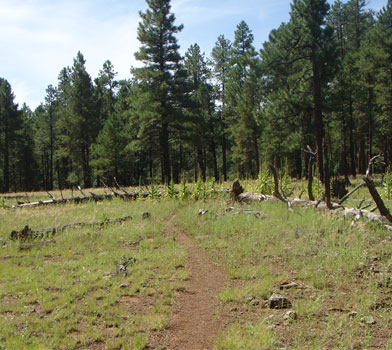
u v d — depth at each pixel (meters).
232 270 6.88
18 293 6.01
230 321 5.02
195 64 48.66
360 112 35.72
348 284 5.95
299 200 12.07
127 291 6.06
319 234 8.51
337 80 30.31
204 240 9.25
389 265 6.49
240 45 42.97
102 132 39.03
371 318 4.84
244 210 12.12
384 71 31.80
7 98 52.19
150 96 30.94
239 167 50.12
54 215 13.19
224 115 46.28
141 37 32.03
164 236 10.09
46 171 70.25
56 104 59.62
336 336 4.45
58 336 4.60
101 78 57.66
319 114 24.31
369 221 8.85
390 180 14.96
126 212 13.50
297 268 6.77
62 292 6.01
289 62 24.72
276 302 5.36
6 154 52.41
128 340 4.51
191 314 5.26
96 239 9.59
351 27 46.78
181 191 16.45
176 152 50.72
